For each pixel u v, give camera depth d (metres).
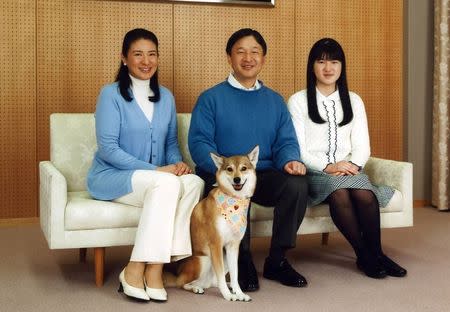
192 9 4.31
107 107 2.72
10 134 4.09
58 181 2.54
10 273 2.92
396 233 3.84
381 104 4.74
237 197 2.43
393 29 4.73
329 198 2.78
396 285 2.68
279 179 2.65
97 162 2.83
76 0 4.10
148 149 2.81
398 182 3.01
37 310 2.35
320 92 3.06
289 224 2.64
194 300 2.47
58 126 3.03
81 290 2.63
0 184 4.10
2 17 4.00
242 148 2.82
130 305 2.41
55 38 4.09
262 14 4.45
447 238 3.69
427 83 4.98
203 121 2.82
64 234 2.56
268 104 2.91
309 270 2.96
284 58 4.51
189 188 2.52
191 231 2.52
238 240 2.48
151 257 2.40
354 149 3.04
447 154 4.73
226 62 4.40
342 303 2.43
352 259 3.20
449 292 2.58
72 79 4.14
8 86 4.05
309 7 4.54
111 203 2.64
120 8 4.18
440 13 4.71
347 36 4.63
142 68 2.79
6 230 3.96
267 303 2.43
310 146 3.00
